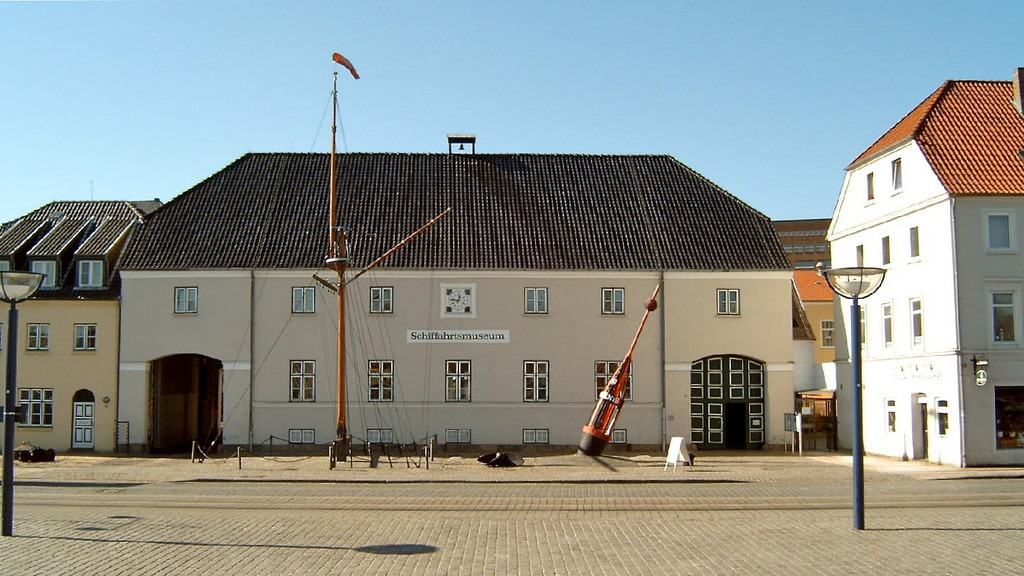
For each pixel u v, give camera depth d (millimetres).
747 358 43594
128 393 42281
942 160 36156
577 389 42625
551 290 42938
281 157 47812
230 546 15484
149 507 21688
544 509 21547
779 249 44125
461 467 33562
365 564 13914
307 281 42562
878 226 40688
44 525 17922
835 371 44625
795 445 43250
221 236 43500
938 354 35406
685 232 44625
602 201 46031
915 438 37281
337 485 27875
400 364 42469
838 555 14375
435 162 47688
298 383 42344
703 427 43281
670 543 15719
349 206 44906
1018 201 34938
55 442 42625
